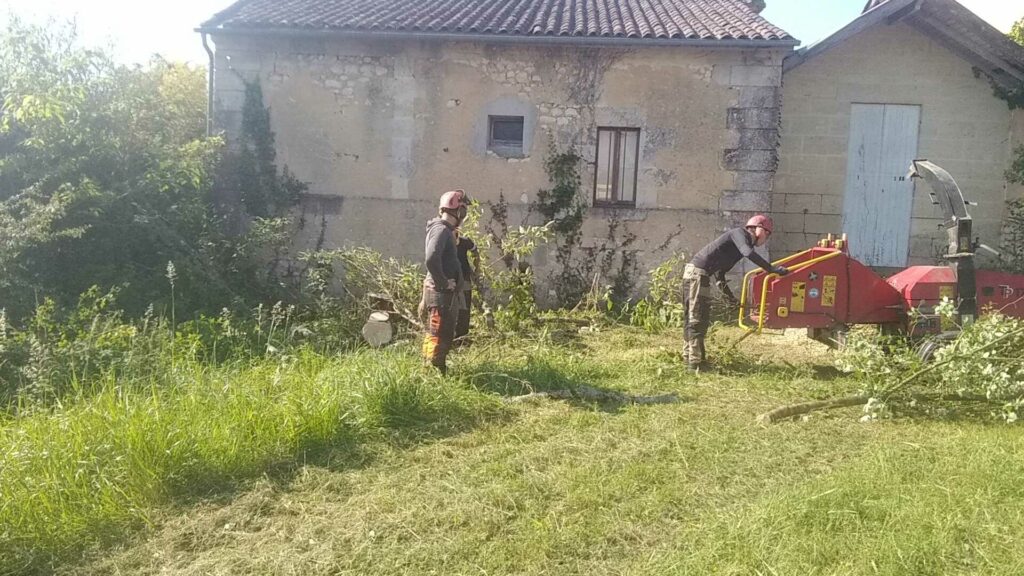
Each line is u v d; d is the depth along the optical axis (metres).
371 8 10.70
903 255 10.90
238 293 8.35
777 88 9.55
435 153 10.05
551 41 9.55
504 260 10.04
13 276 6.43
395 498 3.55
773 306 6.23
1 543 3.05
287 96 10.06
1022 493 3.40
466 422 4.72
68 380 4.95
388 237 10.16
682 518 3.34
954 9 9.80
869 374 5.27
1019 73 10.13
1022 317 6.12
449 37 9.59
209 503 3.52
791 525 3.06
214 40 9.97
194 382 4.68
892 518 3.12
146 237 7.73
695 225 9.85
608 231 9.98
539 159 9.98
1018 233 10.42
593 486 3.62
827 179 10.95
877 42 10.70
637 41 9.42
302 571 2.92
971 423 4.72
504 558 2.98
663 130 9.80
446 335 5.49
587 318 8.56
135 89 8.57
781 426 4.64
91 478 3.51
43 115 7.09
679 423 4.73
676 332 8.08
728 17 10.33
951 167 10.72
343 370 4.95
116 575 2.93
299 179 10.14
